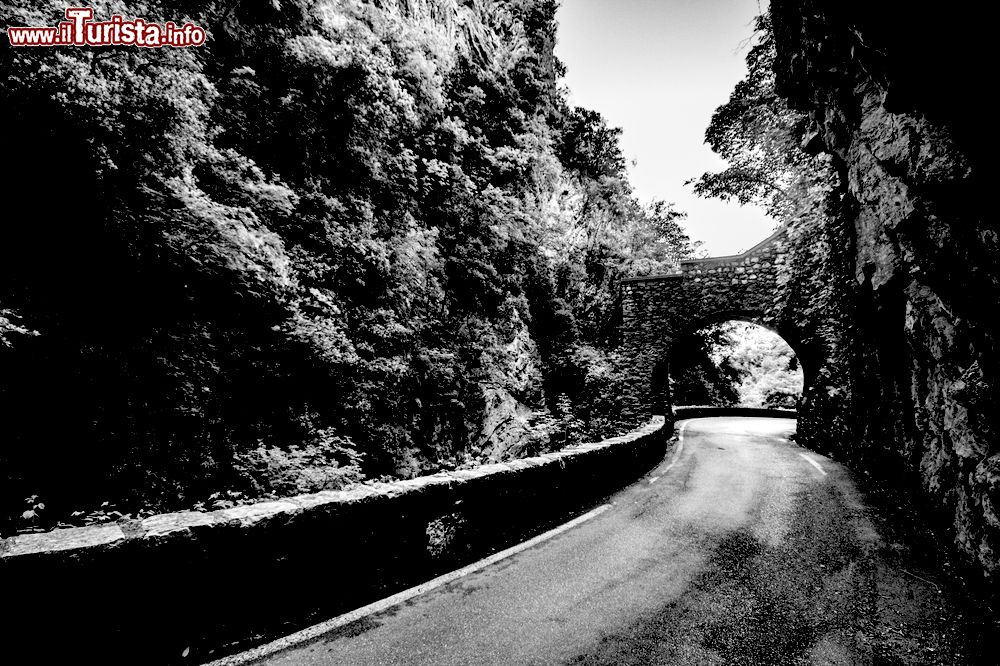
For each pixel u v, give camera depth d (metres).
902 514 5.85
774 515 5.88
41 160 4.14
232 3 6.57
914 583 3.80
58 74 3.94
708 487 7.51
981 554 3.42
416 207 9.49
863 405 8.65
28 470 4.05
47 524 3.98
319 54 7.13
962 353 3.95
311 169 7.44
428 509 3.94
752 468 9.26
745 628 3.09
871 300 6.70
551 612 3.25
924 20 2.60
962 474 3.94
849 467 9.19
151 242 4.80
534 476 5.37
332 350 6.48
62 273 4.47
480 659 2.64
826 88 6.49
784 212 15.20
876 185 5.50
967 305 3.69
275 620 2.79
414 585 3.60
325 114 7.48
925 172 3.76
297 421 6.13
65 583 2.07
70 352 4.43
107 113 4.27
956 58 2.66
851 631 3.07
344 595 3.18
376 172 8.33
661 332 15.69
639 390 15.55
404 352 8.27
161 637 2.33
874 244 6.17
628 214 23.55
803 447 12.33
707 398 26.45
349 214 7.74
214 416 5.31
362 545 3.36
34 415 4.17
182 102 4.89
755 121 16.03
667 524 5.46
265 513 2.85
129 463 4.60
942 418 4.52
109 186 4.49
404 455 7.56
